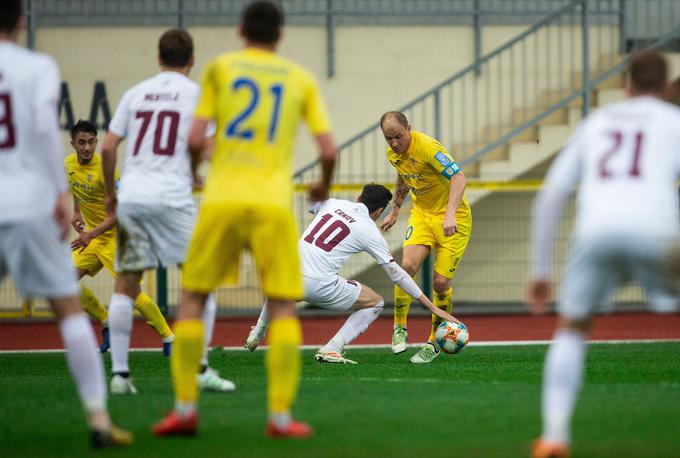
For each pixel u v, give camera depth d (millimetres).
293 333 15828
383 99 58875
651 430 16531
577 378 13984
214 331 47375
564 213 54406
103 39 58031
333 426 16922
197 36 58281
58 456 14625
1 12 15375
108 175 21969
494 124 58656
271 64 16188
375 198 30219
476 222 54750
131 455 14617
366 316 29734
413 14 58969
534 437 15945
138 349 37375
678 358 30672
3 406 19516
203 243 15914
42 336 45594
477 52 59031
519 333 45156
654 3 59062
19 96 14797
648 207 13539
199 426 17000
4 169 14797
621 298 54531
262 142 15883
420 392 21188
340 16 58875
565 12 54250
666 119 14039
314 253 29062
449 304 32188
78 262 33281
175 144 21281
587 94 54344
